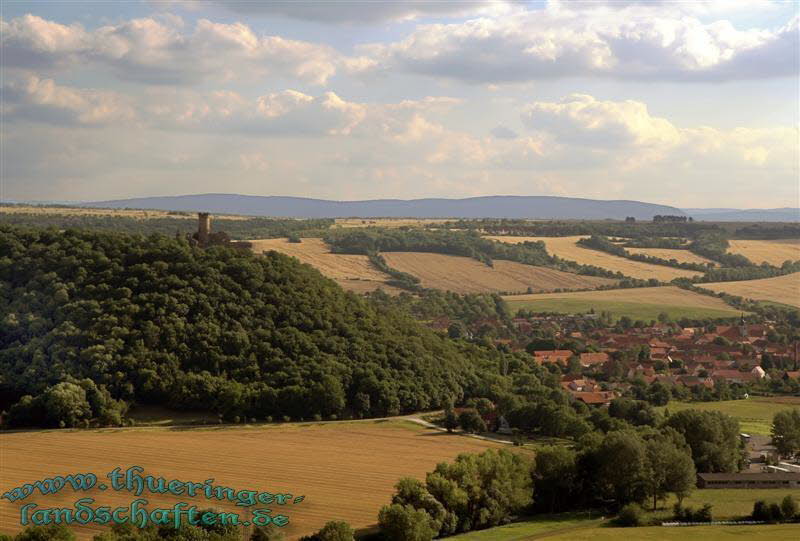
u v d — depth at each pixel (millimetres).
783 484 169500
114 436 182875
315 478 154000
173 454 168250
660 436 174125
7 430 188375
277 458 168125
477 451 182000
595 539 131125
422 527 124188
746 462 185125
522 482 146875
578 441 176125
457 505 135750
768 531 136500
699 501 156250
